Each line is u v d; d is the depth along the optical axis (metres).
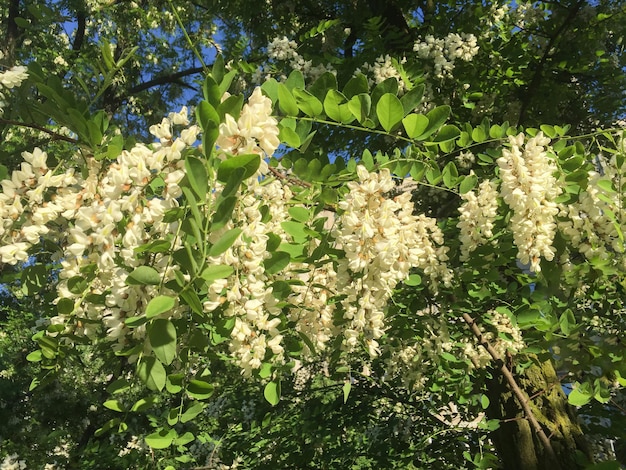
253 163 1.33
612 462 2.17
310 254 2.15
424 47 5.09
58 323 1.82
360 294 1.90
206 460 6.66
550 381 4.59
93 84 10.80
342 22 6.75
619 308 3.24
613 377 2.20
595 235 2.21
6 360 10.29
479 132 2.78
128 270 1.62
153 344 1.34
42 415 9.95
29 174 1.79
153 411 6.63
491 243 2.48
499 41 6.02
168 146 1.64
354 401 5.82
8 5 9.55
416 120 1.98
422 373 4.21
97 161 1.84
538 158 2.06
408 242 1.90
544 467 4.32
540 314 2.82
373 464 5.48
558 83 6.05
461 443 5.23
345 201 1.81
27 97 1.99
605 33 5.95
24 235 1.73
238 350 1.79
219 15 8.66
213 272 1.30
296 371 7.03
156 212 1.54
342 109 2.01
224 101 1.48
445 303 3.36
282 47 4.85
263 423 3.01
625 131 2.32
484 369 4.02
